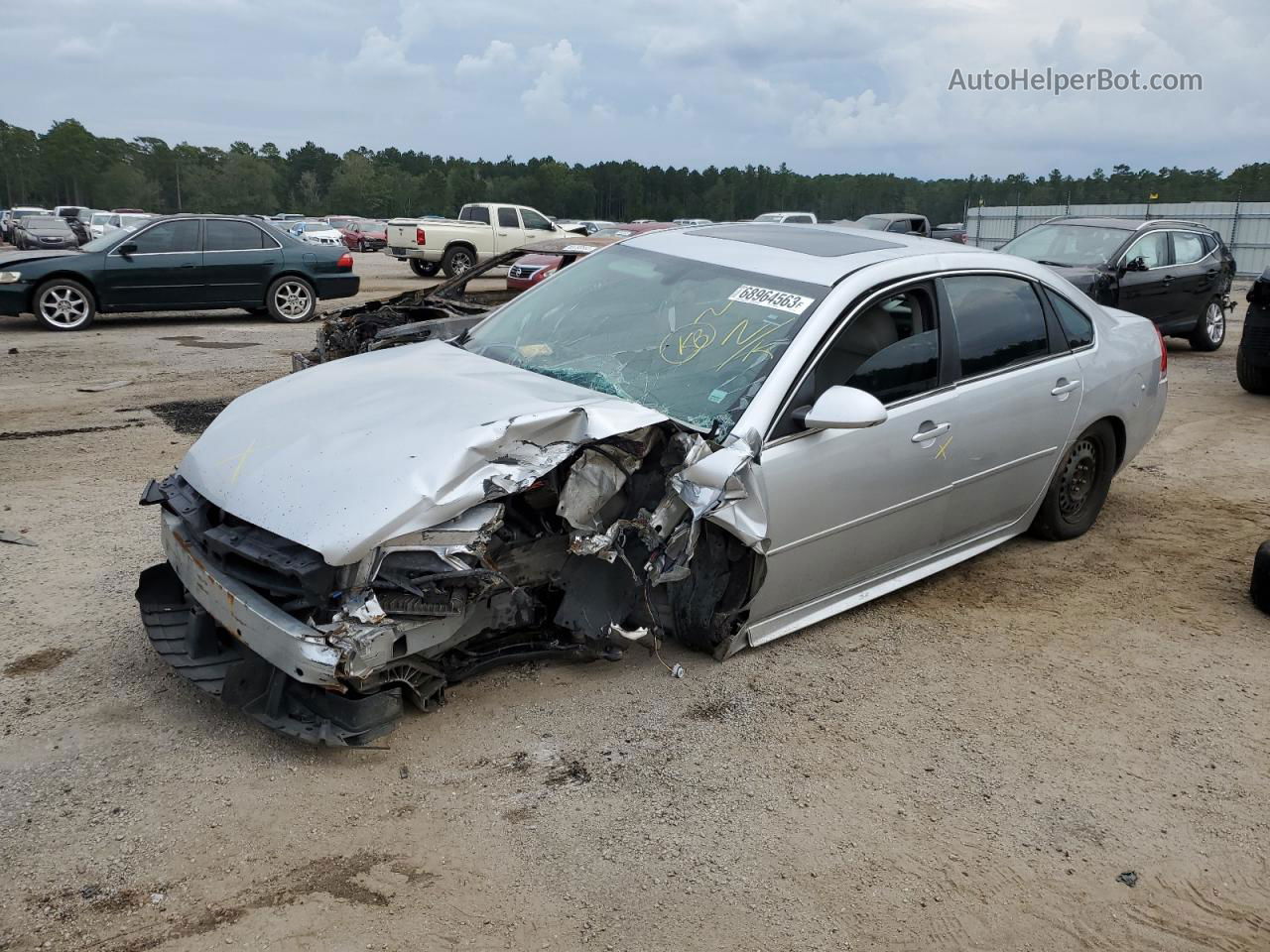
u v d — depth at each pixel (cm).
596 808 303
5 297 1276
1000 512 493
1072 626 453
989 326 464
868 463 398
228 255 1403
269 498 314
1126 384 542
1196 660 423
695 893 269
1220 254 1326
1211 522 607
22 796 294
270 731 334
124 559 484
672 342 406
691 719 355
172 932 245
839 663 405
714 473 339
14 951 236
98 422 774
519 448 323
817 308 395
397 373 394
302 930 248
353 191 13688
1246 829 311
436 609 308
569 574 356
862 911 267
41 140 14700
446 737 335
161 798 296
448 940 248
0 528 523
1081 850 297
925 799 317
